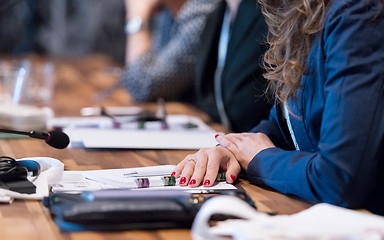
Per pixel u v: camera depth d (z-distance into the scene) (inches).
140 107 125.3
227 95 110.3
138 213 52.0
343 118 58.0
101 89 144.9
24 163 65.2
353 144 57.6
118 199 53.3
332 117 58.7
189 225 53.4
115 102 129.9
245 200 60.2
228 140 70.6
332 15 60.4
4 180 61.2
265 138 70.9
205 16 133.8
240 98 108.5
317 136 65.2
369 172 58.1
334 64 59.4
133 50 139.0
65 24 237.1
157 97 132.6
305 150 67.6
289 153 65.4
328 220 48.9
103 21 238.1
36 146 84.7
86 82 154.8
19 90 119.6
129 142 87.0
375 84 57.8
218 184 66.3
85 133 91.9
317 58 62.5
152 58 136.1
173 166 70.4
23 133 68.2
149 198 53.7
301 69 64.2
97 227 52.2
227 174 67.2
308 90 64.4
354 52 58.5
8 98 119.3
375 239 45.3
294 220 48.1
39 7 234.2
